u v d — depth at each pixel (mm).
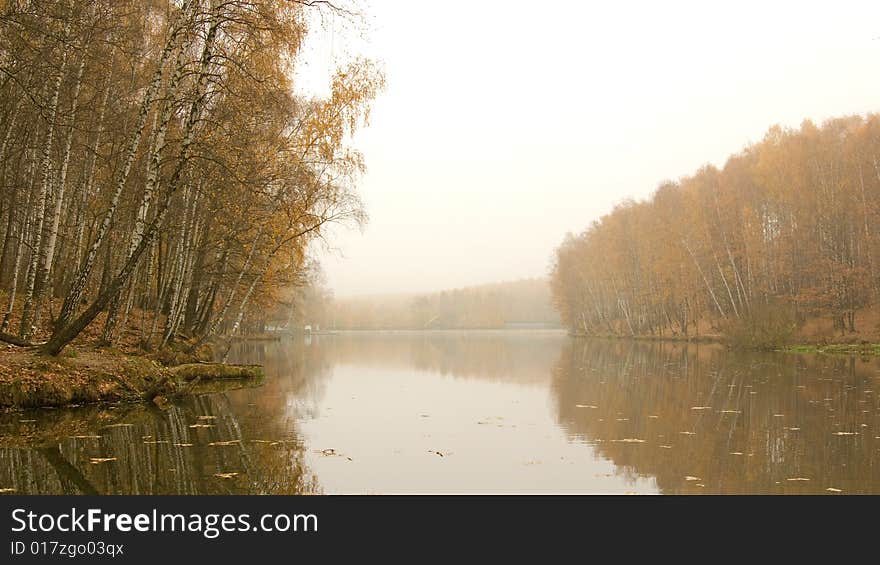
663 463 10516
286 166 22000
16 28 13711
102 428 12703
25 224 21641
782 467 10211
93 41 15797
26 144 19203
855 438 12664
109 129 19250
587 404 18047
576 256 94188
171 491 8414
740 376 26250
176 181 15164
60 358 15719
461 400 18891
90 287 30125
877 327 45281
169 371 20391
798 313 52781
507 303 188125
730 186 59000
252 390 20875
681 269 61688
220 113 16969
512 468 10102
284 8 14328
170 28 15992
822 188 51125
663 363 35062
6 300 23125
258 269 28156
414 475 9562
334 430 13422
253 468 9727
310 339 91625
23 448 10711
